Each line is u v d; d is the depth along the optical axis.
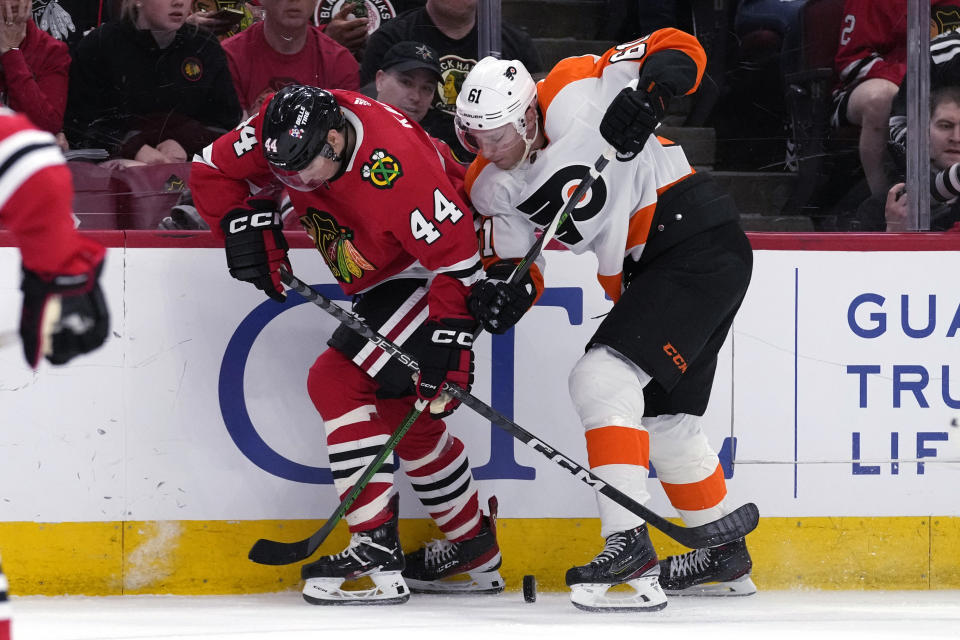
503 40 11.98
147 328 10.99
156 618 9.52
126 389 10.95
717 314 10.00
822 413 11.60
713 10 12.21
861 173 12.26
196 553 11.09
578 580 9.71
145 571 11.02
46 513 10.84
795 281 11.54
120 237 10.94
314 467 11.27
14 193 5.79
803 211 12.35
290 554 10.05
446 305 9.62
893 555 11.67
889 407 11.66
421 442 10.65
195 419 11.09
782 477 11.57
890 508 11.67
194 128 11.66
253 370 11.17
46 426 10.81
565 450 11.48
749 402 11.54
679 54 9.41
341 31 11.77
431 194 9.45
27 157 5.80
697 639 8.53
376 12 11.75
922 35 11.92
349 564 10.32
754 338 11.52
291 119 9.02
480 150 9.71
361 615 9.71
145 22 11.42
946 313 11.67
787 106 12.28
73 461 10.87
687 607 10.44
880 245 11.59
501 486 11.43
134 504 10.98
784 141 12.33
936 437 11.70
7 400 10.74
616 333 9.81
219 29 11.62
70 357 6.14
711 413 11.48
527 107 9.45
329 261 10.26
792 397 11.57
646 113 9.12
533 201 9.82
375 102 9.80
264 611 9.99
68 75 11.44
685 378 10.45
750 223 12.39
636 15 12.20
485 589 11.20
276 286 10.09
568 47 12.16
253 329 11.16
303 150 9.05
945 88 11.95
